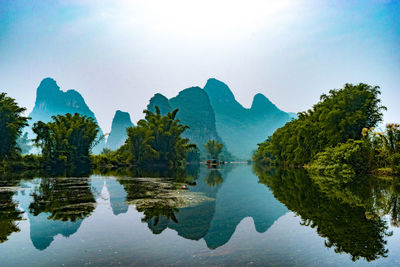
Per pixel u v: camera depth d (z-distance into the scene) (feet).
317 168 105.70
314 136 129.49
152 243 20.99
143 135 172.96
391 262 17.11
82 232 23.90
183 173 109.60
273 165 205.36
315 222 27.35
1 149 111.04
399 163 83.61
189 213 31.83
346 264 16.85
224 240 21.72
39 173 96.02
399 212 31.40
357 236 22.57
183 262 17.13
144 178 78.33
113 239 21.93
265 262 17.16
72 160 144.66
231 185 62.75
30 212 31.55
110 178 76.95
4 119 111.14
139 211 32.58
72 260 17.48
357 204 36.29
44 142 131.23
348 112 108.78
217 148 428.97
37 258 17.84
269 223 27.20
